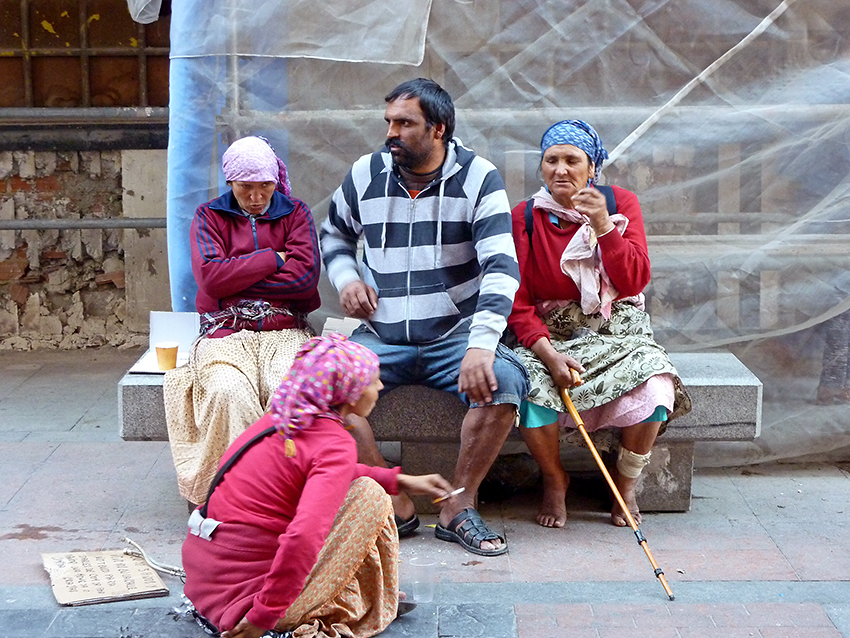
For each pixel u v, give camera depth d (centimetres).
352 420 475
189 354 498
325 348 354
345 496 348
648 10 529
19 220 791
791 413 580
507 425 465
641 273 483
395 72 540
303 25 523
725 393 503
